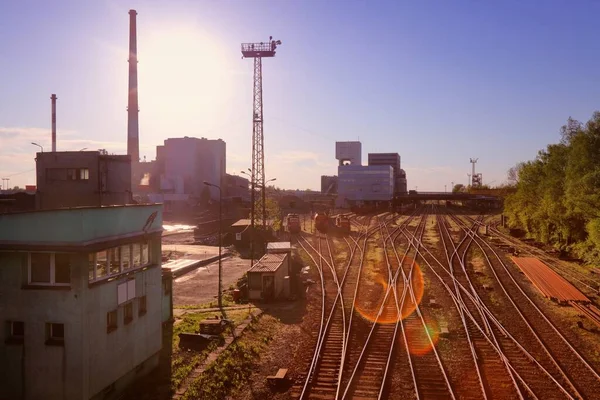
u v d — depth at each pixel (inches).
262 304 1043.3
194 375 616.1
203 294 1227.2
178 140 4552.2
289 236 2426.2
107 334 540.1
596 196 1406.3
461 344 725.3
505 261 1541.6
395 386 574.6
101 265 540.4
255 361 674.2
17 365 514.0
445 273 1337.4
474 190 6097.4
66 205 1049.5
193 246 2210.9
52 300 503.8
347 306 975.0
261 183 2402.8
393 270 1386.6
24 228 505.7
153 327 640.4
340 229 2482.8
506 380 587.2
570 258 1579.7
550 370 619.5
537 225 2112.5
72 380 499.5
